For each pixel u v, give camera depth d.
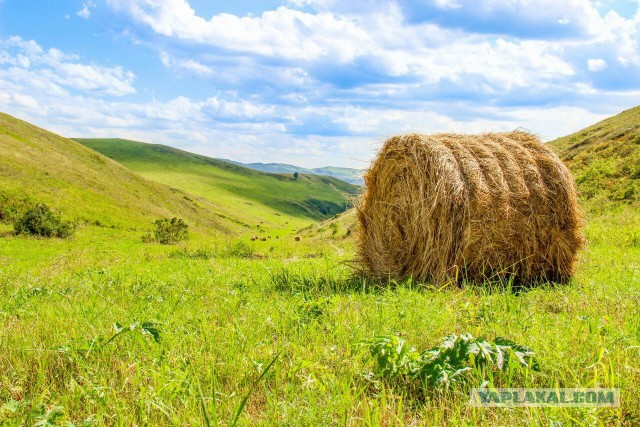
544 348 4.06
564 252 8.67
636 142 34.75
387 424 3.16
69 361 4.11
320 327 5.02
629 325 4.64
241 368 3.92
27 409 3.29
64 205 57.38
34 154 70.62
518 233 8.44
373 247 9.79
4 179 57.50
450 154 8.53
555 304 6.29
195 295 7.60
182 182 191.25
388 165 9.42
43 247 31.64
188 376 3.68
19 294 7.52
